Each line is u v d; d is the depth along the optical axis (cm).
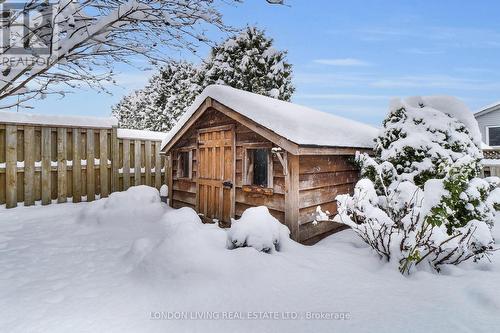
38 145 802
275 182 549
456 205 398
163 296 308
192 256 359
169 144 805
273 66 1698
